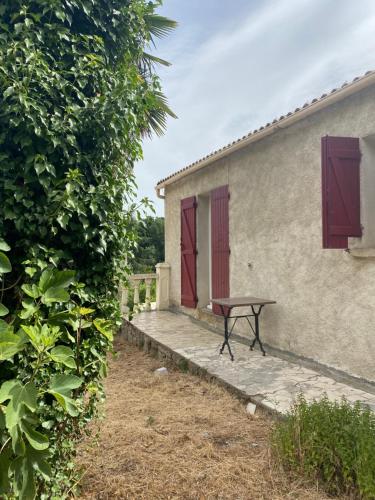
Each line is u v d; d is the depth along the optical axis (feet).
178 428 10.41
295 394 11.99
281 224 16.72
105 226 7.25
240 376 13.85
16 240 6.72
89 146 7.51
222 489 7.65
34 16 6.70
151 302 30.89
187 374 15.88
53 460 6.70
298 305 15.66
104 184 7.51
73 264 7.38
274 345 17.03
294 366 15.12
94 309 7.47
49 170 6.51
